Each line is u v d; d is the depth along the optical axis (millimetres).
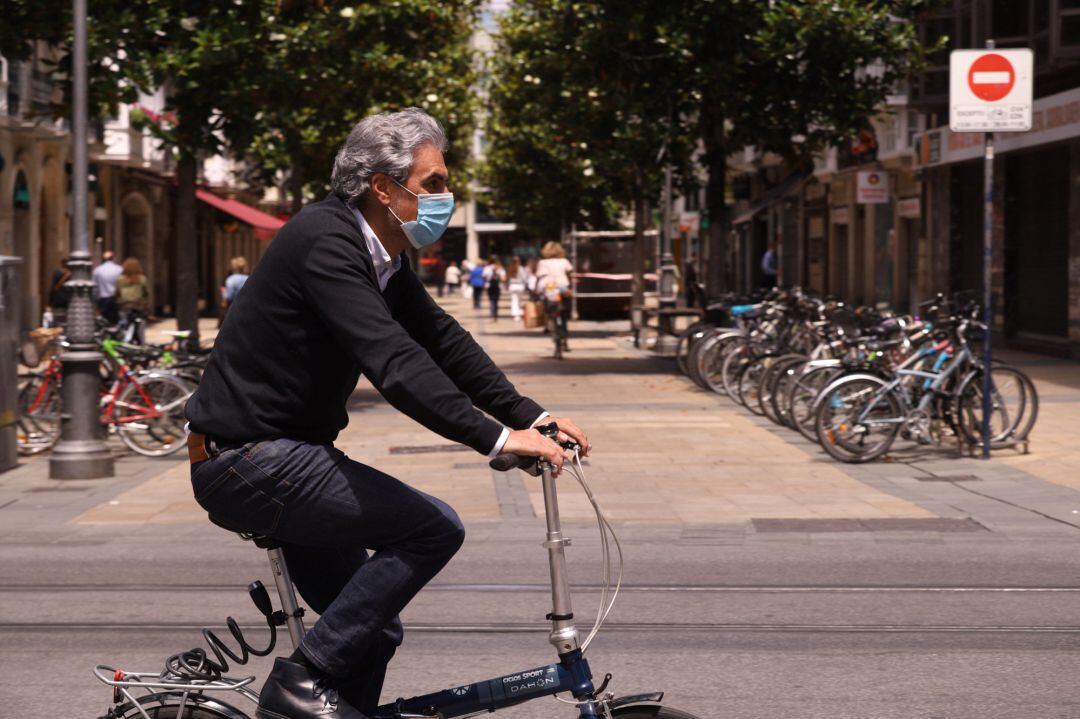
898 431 13516
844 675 6152
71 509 11227
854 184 44188
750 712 5578
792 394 15023
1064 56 23500
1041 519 10336
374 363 3502
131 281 24297
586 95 26203
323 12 19594
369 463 13742
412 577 3676
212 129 19234
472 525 10219
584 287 45344
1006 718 5496
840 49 22141
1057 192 27078
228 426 3668
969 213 32250
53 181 39344
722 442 14938
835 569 8547
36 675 6250
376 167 3686
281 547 3809
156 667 6375
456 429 3512
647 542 9531
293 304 3627
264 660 6602
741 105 23062
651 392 20578
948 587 8016
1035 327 28266
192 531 10172
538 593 7918
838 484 12102
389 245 3785
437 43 24062
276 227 48875
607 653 6562
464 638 6887
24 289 37031
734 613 7391
